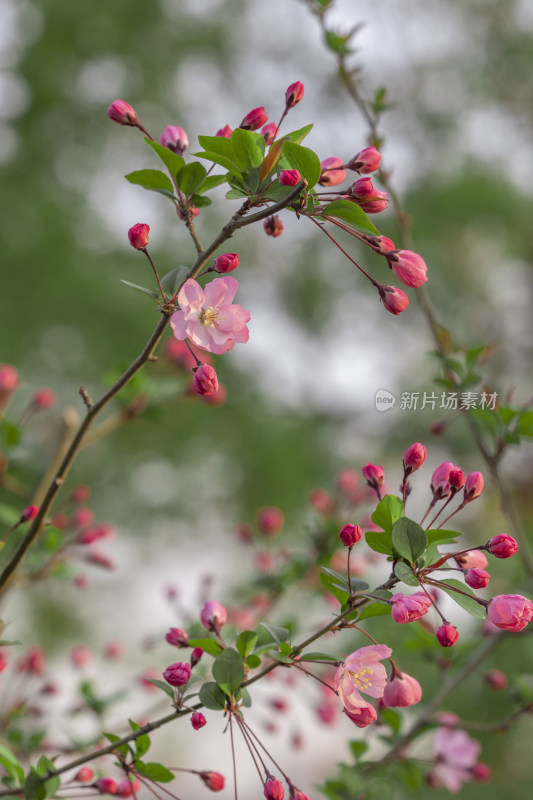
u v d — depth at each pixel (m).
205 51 9.90
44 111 9.40
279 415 9.52
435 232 9.12
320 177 1.27
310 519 2.50
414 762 2.05
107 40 9.25
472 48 9.84
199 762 5.52
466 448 6.28
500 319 9.30
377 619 4.67
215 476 8.95
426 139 9.61
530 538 6.54
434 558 1.18
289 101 1.40
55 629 8.27
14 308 8.54
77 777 1.56
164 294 1.29
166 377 2.47
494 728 2.07
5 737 2.14
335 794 1.90
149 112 9.54
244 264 9.89
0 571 1.42
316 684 2.38
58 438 2.06
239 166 1.24
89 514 2.25
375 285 1.31
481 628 2.24
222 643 1.37
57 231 8.93
